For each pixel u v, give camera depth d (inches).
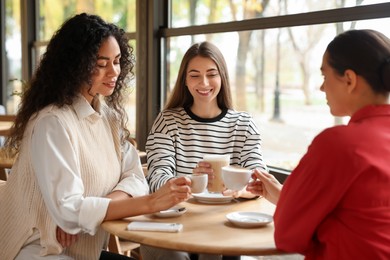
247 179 58.1
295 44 95.8
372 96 44.7
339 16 81.7
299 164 44.1
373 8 75.8
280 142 103.2
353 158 41.0
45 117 56.4
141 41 127.9
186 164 79.4
